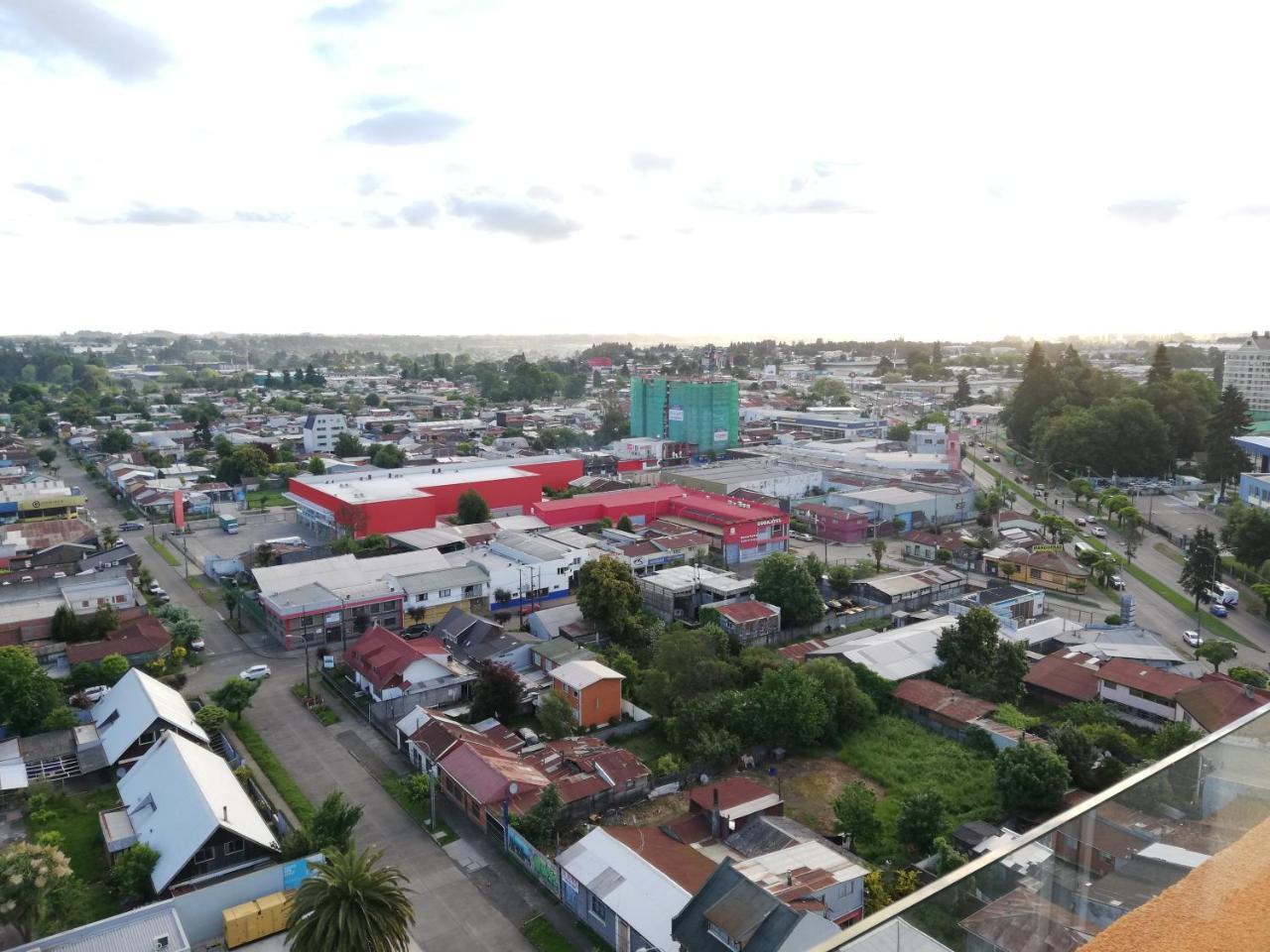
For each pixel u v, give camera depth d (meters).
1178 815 4.86
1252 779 5.22
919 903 4.02
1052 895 4.35
